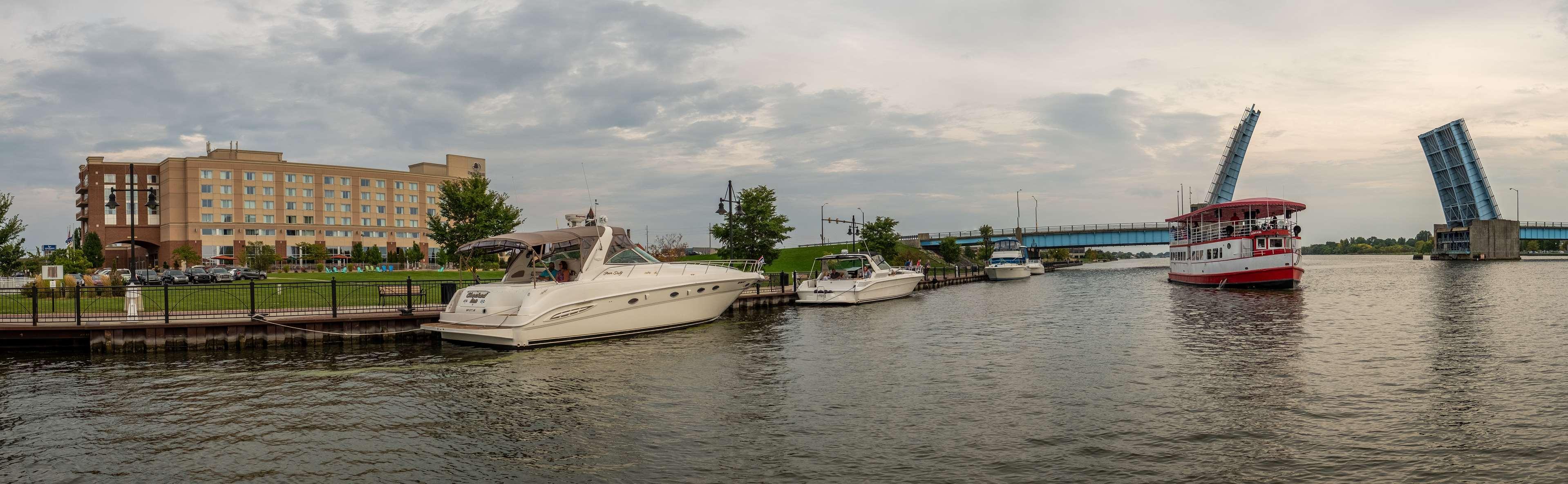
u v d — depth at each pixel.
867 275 41.75
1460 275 67.31
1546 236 132.00
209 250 111.75
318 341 23.20
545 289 22.33
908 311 35.28
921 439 11.70
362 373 18.06
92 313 24.03
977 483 9.72
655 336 25.00
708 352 21.30
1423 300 37.03
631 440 11.91
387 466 10.78
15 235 32.62
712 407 14.12
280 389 16.14
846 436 11.97
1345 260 184.38
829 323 29.73
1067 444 11.28
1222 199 87.25
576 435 12.24
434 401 14.88
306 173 120.31
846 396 14.92
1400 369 16.83
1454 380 15.47
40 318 22.69
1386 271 84.06
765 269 53.75
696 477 10.11
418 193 133.38
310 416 13.70
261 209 116.00
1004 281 71.00
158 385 16.69
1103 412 13.17
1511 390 14.38
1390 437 11.38
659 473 10.30
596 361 19.78
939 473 10.13
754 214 50.50
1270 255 45.72
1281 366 17.55
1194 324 27.11
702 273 27.36
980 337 23.98
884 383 16.19
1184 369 17.33
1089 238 103.44
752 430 12.38
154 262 118.06
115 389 16.22
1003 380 16.22
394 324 24.08
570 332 22.94
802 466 10.51
